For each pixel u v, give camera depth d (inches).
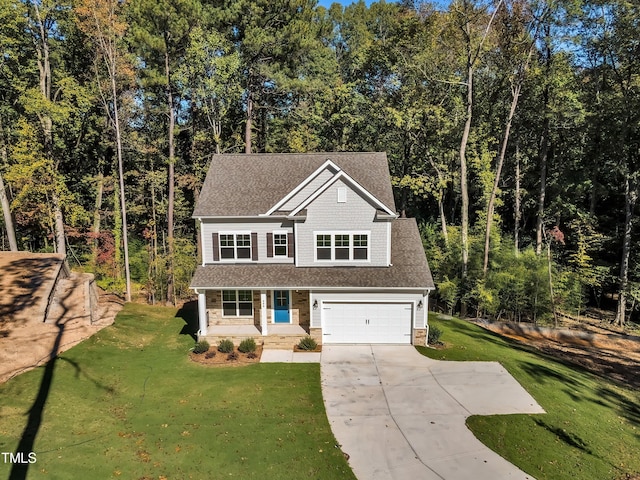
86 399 583.2
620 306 1173.1
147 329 903.1
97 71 1146.7
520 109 1347.2
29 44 1135.6
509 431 555.2
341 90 1417.3
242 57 1277.1
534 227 1581.0
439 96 1283.2
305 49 1312.7
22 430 493.0
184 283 1230.9
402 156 1482.5
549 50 1162.0
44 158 1135.6
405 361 757.9
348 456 494.3
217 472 452.1
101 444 484.7
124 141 1325.0
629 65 1112.2
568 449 527.8
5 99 1218.0
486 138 1380.4
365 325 823.7
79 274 1018.7
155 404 592.1
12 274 881.5
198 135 1295.5
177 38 1106.7
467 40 1114.7
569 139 1380.4
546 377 735.1
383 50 1379.2
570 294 1165.1
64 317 824.3
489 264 1187.3
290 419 566.9
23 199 1133.1
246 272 828.0
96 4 996.6
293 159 962.1
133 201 1423.5
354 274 812.0
